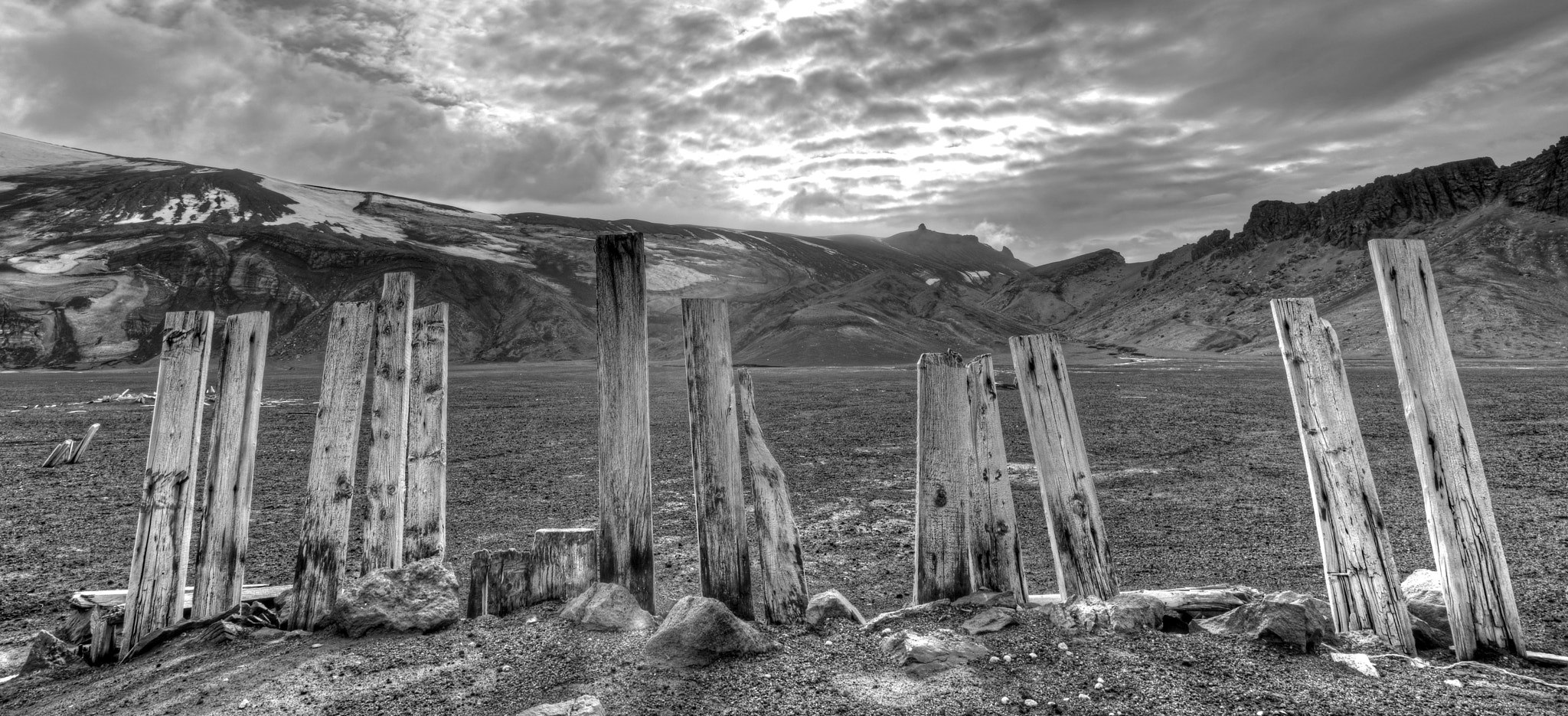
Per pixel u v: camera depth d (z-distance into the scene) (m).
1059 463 4.07
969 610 3.94
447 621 4.07
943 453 4.16
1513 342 98.62
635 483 4.14
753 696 3.14
